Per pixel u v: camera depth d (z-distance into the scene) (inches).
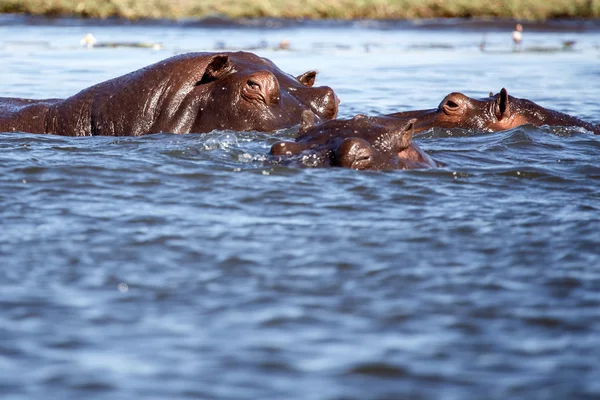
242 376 800.9
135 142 1815.9
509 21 6815.9
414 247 1167.6
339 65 3897.6
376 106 2642.7
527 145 1877.5
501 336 890.1
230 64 2000.5
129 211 1310.3
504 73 3673.7
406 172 1552.7
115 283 1021.2
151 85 1988.2
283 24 6481.3
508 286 1027.3
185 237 1190.9
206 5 6752.0
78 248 1138.7
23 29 5625.0
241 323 916.6
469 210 1348.4
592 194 1464.1
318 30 6092.5
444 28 6402.6
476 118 2103.8
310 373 808.3
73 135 1993.1
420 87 3161.9
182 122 1951.3
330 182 1475.1
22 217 1272.1
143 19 6441.9
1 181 1454.2
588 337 887.1
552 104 2731.3
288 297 988.6
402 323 921.5
